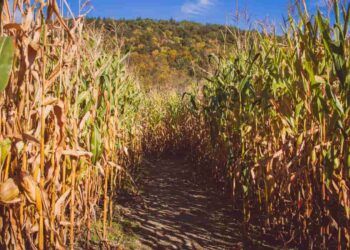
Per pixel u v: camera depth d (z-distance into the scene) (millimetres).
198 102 9680
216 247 4852
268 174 4566
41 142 2838
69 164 3697
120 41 5930
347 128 3547
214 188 7914
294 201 4871
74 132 3547
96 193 5148
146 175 9703
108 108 4598
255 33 5699
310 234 4695
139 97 9273
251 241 4934
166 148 13656
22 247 2898
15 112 2738
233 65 6309
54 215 3115
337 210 4109
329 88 3496
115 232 5148
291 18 4281
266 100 4895
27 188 2592
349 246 3721
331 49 3357
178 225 5707
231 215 6152
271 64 5016
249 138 5566
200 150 9141
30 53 2623
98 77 4301
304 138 4129
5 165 2809
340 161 3773
